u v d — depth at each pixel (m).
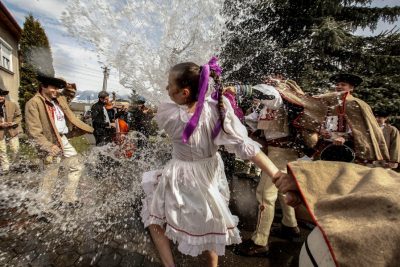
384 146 2.59
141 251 2.44
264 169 1.49
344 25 8.15
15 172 3.98
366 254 0.61
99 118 6.11
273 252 2.61
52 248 2.42
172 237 1.66
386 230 0.62
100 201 3.51
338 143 2.47
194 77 1.53
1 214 2.96
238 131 1.52
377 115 4.31
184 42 2.31
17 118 4.92
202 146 1.62
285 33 8.42
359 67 8.50
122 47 2.18
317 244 0.81
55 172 3.28
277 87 2.56
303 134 2.48
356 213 0.70
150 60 2.21
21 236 2.57
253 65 6.84
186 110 1.61
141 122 6.88
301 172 0.87
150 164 5.19
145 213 1.84
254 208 3.68
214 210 1.66
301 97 2.55
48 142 3.05
